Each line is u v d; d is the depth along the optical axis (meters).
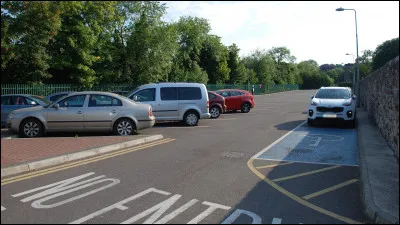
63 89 23.23
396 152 7.91
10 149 8.68
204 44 55.94
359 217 4.78
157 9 29.06
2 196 5.56
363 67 69.62
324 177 6.80
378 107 12.56
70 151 8.45
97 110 11.50
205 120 17.80
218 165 7.75
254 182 6.43
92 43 24.66
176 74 41.84
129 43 28.84
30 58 21.73
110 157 8.52
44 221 4.59
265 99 43.16
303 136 12.17
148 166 7.60
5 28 19.05
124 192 5.81
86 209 5.04
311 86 114.25
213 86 46.03
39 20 20.34
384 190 5.49
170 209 5.05
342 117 14.22
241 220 4.65
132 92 14.71
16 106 13.88
